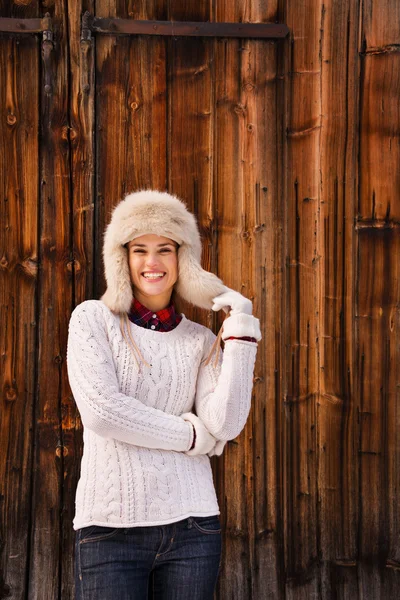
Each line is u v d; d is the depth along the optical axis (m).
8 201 2.36
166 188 2.42
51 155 2.37
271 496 2.42
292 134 2.45
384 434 2.45
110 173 2.40
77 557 1.63
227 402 1.71
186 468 1.69
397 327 2.46
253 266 2.44
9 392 2.35
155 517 1.61
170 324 1.86
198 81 2.43
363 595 2.42
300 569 2.41
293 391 2.44
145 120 2.41
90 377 1.62
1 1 2.36
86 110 2.38
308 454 2.44
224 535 2.41
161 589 1.68
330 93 2.45
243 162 2.44
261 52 2.44
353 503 2.44
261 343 2.43
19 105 2.36
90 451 1.70
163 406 1.74
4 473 2.33
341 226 2.45
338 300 2.45
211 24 2.40
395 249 2.46
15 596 2.32
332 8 2.45
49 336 2.36
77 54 2.37
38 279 2.37
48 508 2.34
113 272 1.79
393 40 2.45
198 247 1.92
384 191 2.45
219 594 2.40
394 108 2.46
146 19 2.41
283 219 2.45
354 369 2.45
